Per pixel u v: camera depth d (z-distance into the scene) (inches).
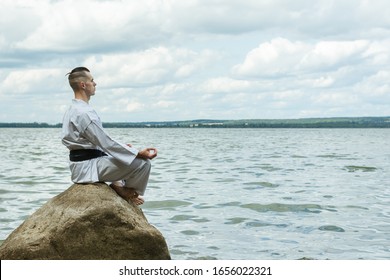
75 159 268.1
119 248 253.3
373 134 4072.3
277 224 422.0
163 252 261.0
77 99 269.3
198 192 590.2
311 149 1512.1
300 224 421.1
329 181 692.7
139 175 267.6
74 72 269.1
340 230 399.9
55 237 247.1
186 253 335.3
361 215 458.0
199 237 377.4
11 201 527.5
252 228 406.9
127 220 254.2
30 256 245.1
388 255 331.6
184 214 461.4
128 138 2802.7
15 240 250.1
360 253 336.2
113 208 253.1
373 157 1159.0
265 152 1346.0
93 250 250.2
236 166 913.5
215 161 1029.2
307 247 350.3
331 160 1058.1
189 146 1734.7
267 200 533.0
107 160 264.7
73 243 248.2
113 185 274.7
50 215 255.0
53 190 610.2
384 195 569.9
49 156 1196.5
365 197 555.5
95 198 255.1
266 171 824.3
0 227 405.7
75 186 266.1
